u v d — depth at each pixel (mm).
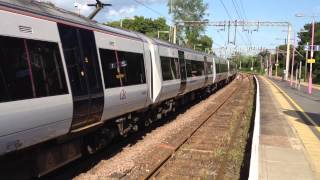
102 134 11914
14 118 7359
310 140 13758
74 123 9602
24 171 8164
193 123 18734
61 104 8836
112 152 12625
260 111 21953
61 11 10008
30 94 7828
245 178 9781
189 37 84750
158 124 18469
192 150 12961
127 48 13477
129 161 11477
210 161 11703
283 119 18797
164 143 13891
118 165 11023
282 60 120062
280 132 15141
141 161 11484
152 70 16969
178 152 12570
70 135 9672
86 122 10320
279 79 80688
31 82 7910
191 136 15266
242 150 12938
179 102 24078
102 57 11297
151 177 9828
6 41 7332
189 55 25547
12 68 7434
